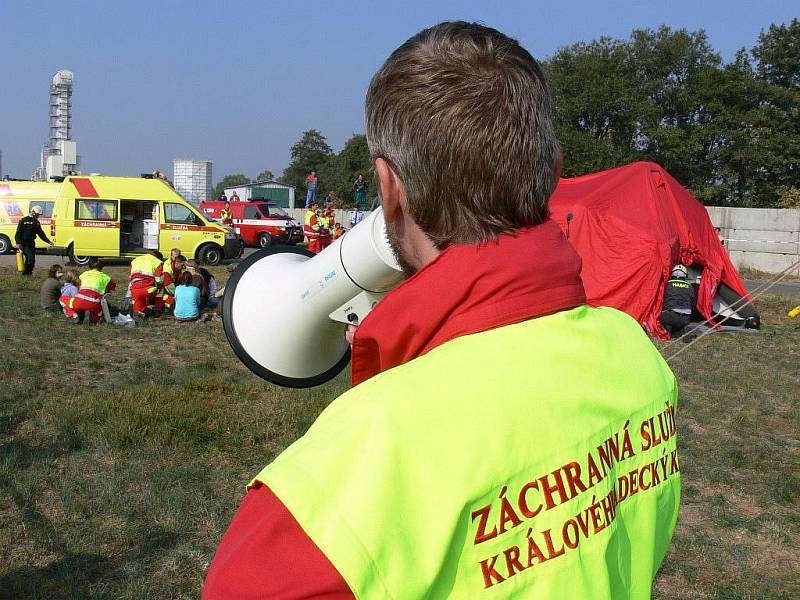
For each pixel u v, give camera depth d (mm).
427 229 999
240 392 7816
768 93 53281
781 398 8312
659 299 12336
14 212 24438
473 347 929
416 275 975
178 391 7652
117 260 23594
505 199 965
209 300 14453
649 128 55844
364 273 1909
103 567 4238
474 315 951
